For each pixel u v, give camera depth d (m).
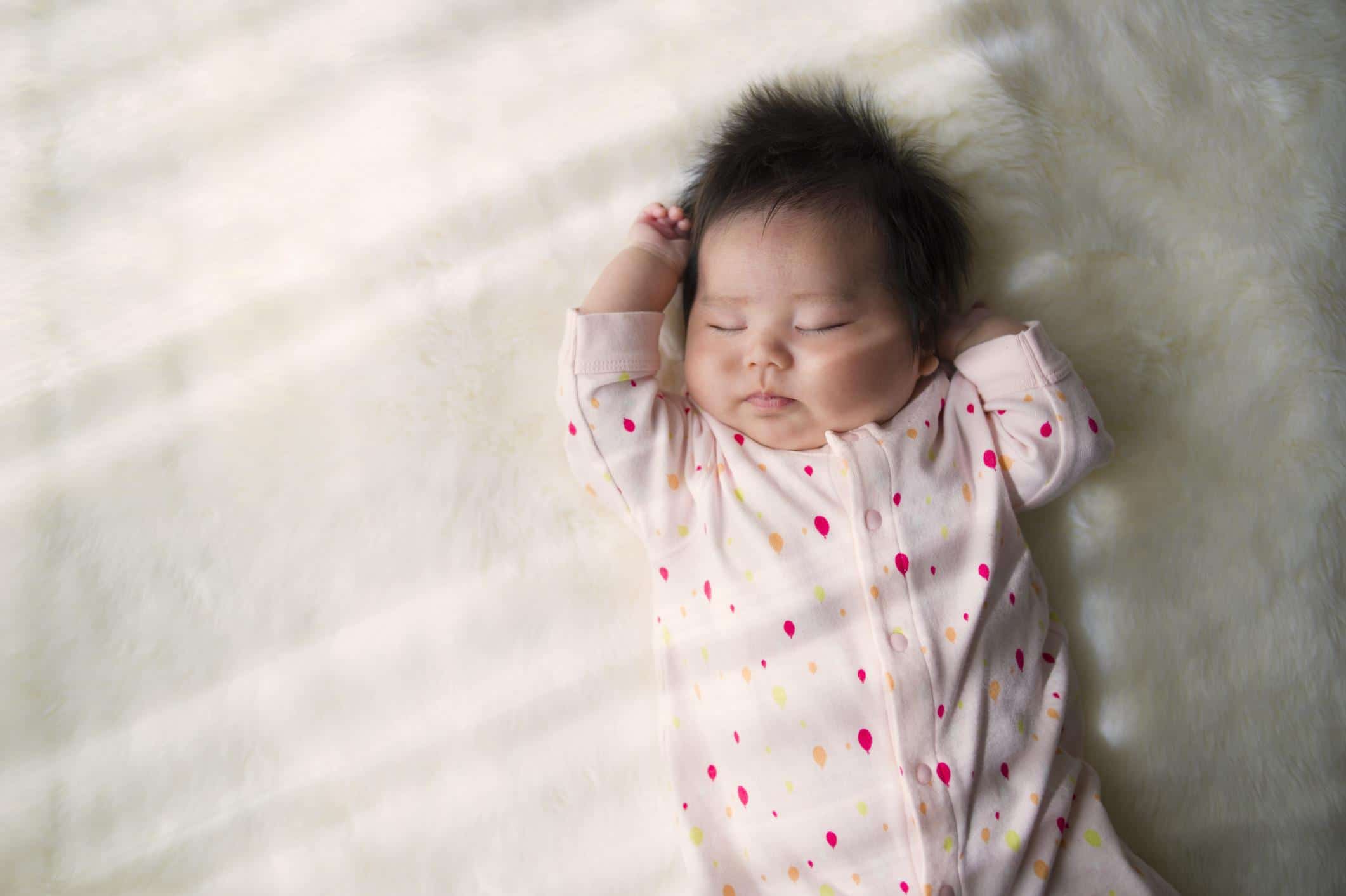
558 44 1.37
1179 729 1.22
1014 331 1.21
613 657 1.23
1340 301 1.36
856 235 1.17
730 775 1.14
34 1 1.41
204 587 1.22
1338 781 1.21
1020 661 1.15
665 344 1.30
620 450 1.18
